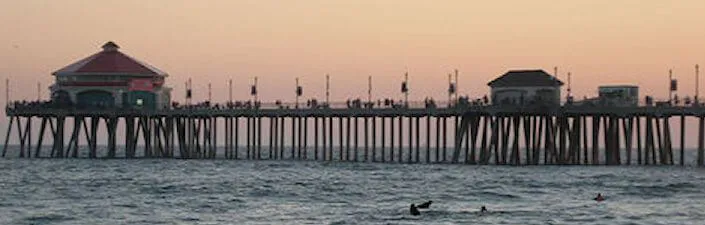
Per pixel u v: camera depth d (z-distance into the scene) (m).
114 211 158.00
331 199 176.25
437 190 191.00
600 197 172.00
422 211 157.62
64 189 192.88
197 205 166.25
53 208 161.25
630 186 194.88
